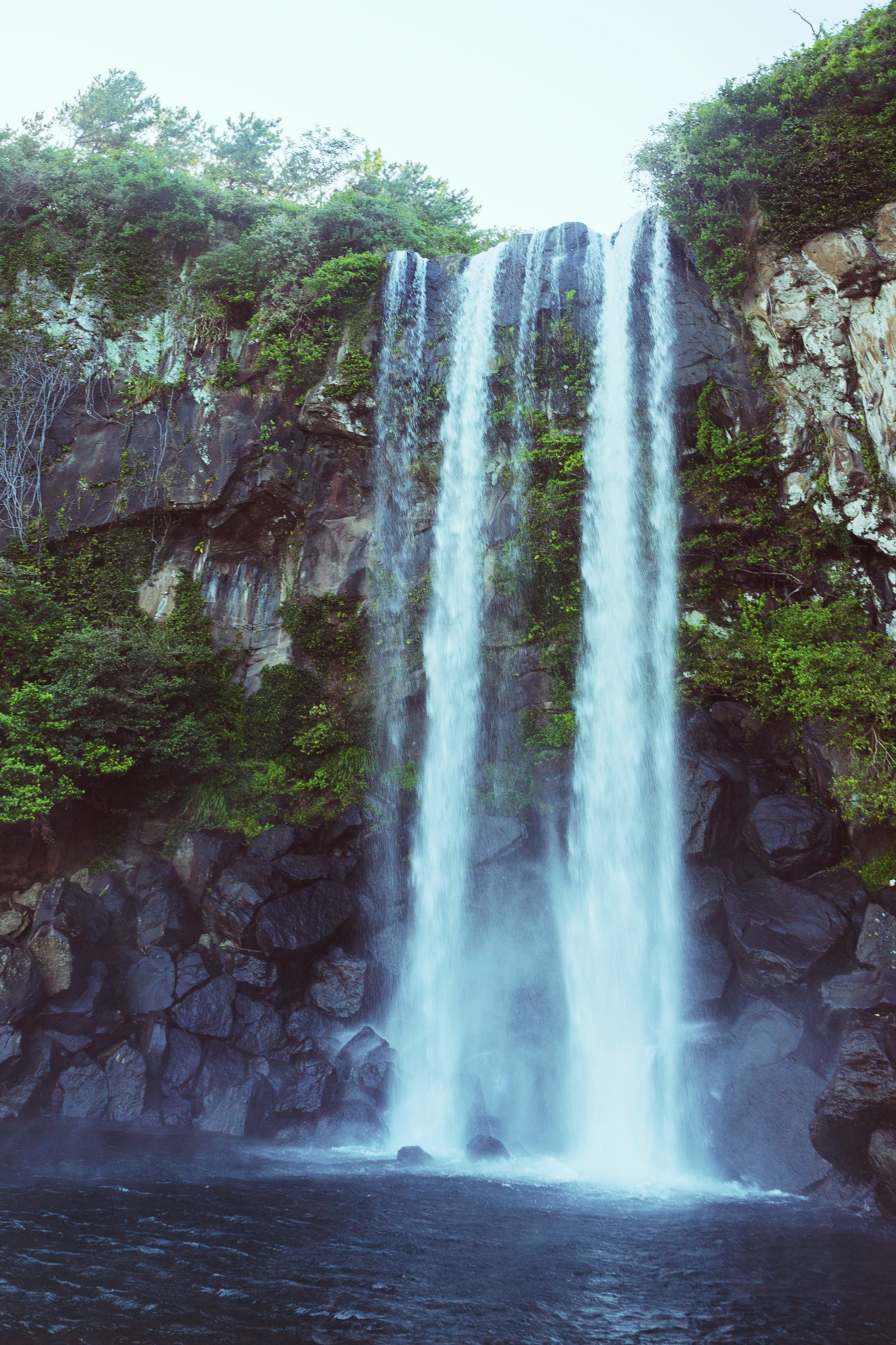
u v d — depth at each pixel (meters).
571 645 20.25
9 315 24.14
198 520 22.69
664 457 20.28
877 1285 7.48
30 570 21.27
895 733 15.79
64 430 23.36
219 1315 6.33
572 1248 8.31
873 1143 10.05
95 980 14.75
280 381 22.72
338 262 22.70
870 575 18.83
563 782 18.75
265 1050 14.38
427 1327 6.29
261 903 15.57
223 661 22.03
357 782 20.17
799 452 19.56
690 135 20.94
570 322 21.58
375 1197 9.88
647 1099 13.30
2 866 17.83
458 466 22.16
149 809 19.42
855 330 19.00
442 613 21.56
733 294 20.88
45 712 18.47
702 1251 8.33
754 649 18.36
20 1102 13.09
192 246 25.38
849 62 19.48
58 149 28.22
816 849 15.15
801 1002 12.89
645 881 16.66
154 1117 13.22
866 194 19.12
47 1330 5.92
